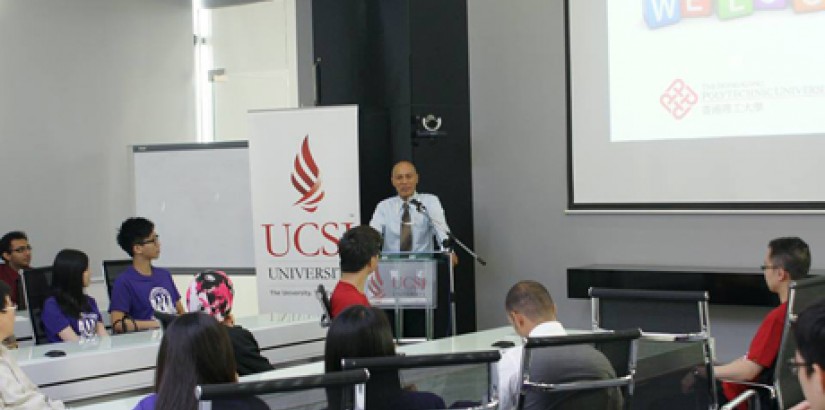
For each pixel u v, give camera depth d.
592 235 6.91
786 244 4.00
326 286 6.13
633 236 6.73
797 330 1.65
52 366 3.99
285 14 9.31
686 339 3.44
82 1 8.60
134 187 8.20
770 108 6.22
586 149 6.86
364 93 7.20
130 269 5.54
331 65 7.36
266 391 2.16
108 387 4.19
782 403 3.63
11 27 8.05
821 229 6.08
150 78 9.21
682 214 6.53
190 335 2.34
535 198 7.15
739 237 6.34
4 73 8.00
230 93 9.65
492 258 7.33
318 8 7.41
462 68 7.25
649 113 6.62
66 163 8.45
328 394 2.26
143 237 5.50
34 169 8.20
